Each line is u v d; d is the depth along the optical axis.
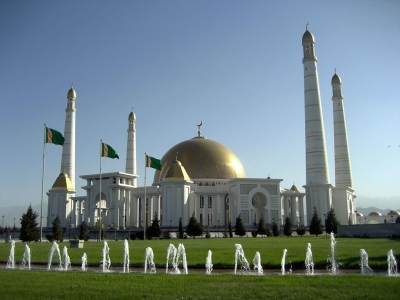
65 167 132.62
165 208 109.12
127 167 142.62
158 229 88.62
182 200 108.25
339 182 134.62
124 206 121.00
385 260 32.50
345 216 123.69
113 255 40.97
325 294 18.73
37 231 79.19
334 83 139.00
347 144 136.25
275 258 35.41
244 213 111.62
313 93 119.31
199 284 21.72
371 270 30.11
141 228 109.44
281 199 124.81
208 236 94.12
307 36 121.56
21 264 37.00
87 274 26.53
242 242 63.47
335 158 136.75
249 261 34.78
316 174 116.69
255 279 23.36
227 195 122.06
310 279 23.00
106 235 96.50
